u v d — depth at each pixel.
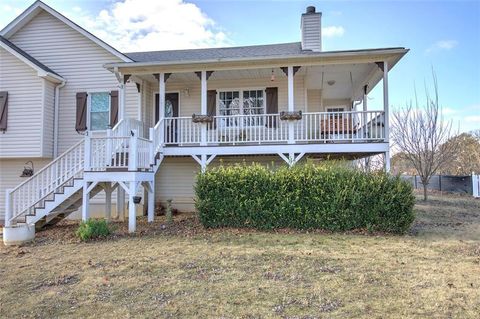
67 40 12.64
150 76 11.67
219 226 8.52
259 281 4.71
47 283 4.83
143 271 5.22
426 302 3.96
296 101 12.26
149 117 12.70
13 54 11.48
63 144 12.30
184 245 6.79
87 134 8.66
